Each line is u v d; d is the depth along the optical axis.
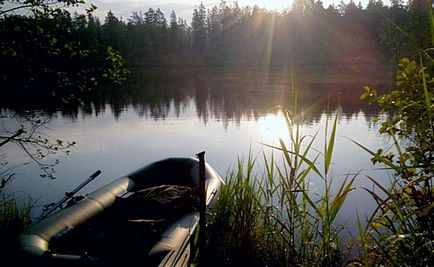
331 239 2.22
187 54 55.81
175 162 5.77
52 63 4.69
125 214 3.81
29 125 10.70
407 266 1.41
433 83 1.77
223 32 57.75
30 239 3.21
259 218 2.73
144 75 38.97
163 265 2.78
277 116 14.02
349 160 7.18
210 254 2.44
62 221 3.59
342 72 33.84
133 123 13.20
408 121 1.78
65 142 9.92
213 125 12.63
